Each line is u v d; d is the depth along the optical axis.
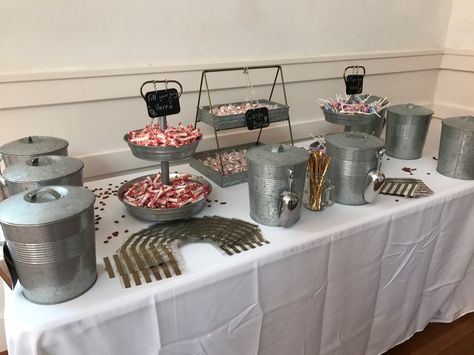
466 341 1.60
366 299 1.25
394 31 2.14
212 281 0.89
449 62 2.38
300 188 1.04
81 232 0.76
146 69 1.47
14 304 0.77
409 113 1.56
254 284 0.97
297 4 1.75
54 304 0.77
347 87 1.67
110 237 1.01
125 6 1.38
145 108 1.53
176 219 1.09
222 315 0.95
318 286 1.10
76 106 1.40
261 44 1.73
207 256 0.94
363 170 1.15
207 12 1.55
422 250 1.33
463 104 2.39
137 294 0.81
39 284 0.75
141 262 0.91
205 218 1.12
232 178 1.35
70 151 1.44
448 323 1.69
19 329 0.72
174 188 1.14
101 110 1.45
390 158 1.64
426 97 2.50
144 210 1.05
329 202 1.20
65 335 0.74
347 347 1.29
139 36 1.44
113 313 0.78
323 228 1.07
